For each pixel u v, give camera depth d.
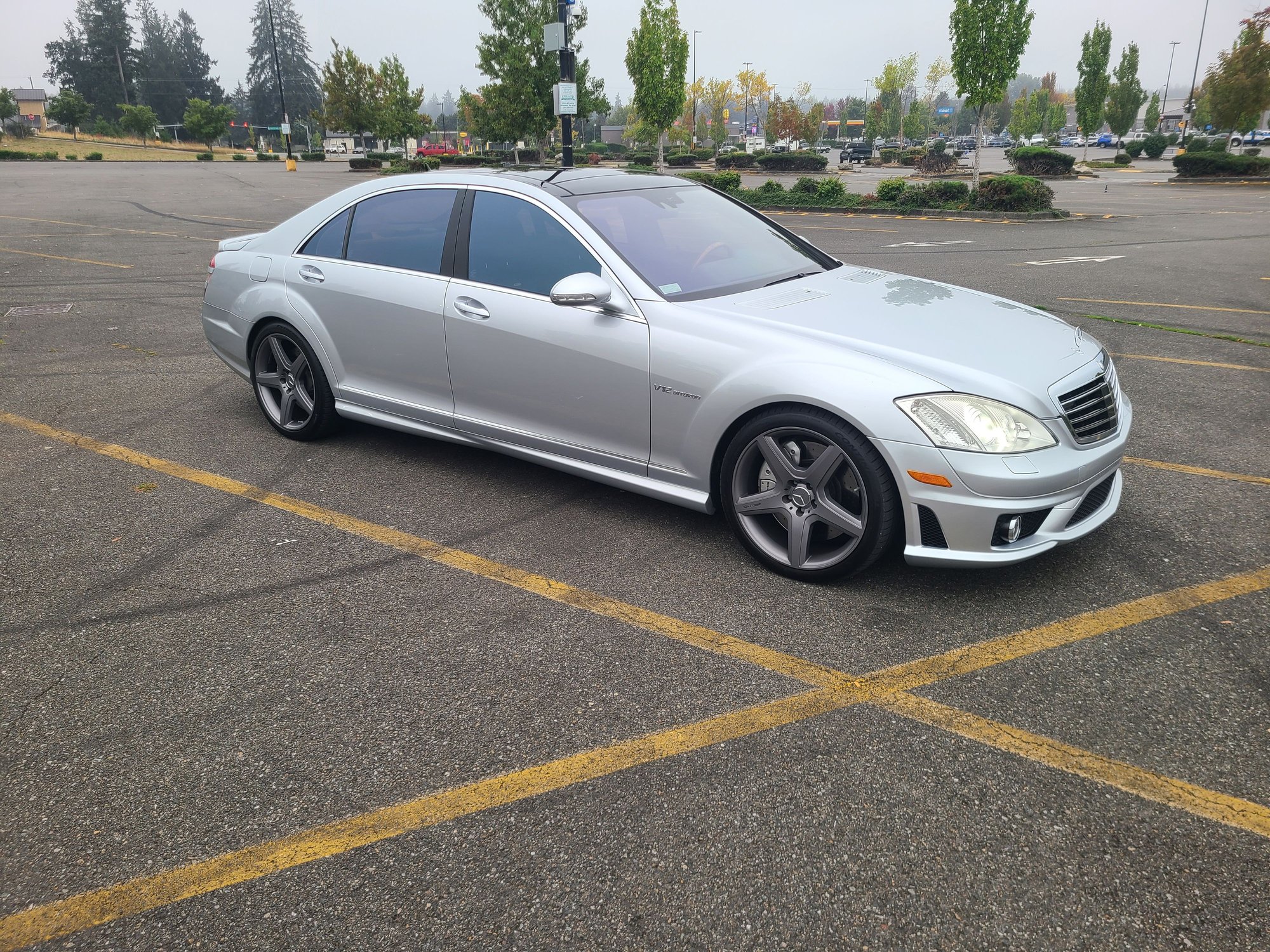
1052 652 2.98
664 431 3.64
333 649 3.06
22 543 3.88
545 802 2.34
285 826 2.27
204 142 83.62
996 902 2.01
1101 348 3.77
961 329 3.55
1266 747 2.50
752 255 4.21
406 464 4.82
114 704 2.76
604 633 3.15
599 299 3.56
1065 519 3.22
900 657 2.98
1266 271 11.02
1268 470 4.57
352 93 53.25
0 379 6.45
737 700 2.76
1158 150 54.69
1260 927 1.93
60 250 13.41
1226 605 3.26
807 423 3.26
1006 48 20.30
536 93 34.81
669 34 30.41
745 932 1.94
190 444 5.13
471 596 3.42
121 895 2.07
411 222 4.43
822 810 2.29
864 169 48.03
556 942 1.92
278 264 4.92
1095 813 2.27
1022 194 19.20
